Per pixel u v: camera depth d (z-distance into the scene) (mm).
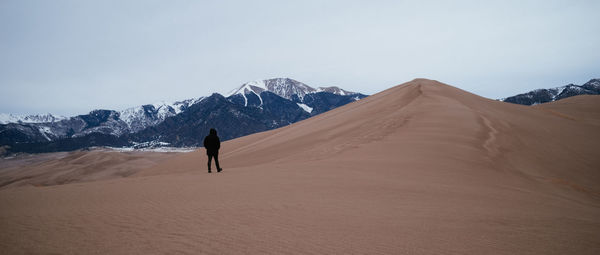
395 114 28031
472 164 14344
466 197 8430
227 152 42438
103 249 3912
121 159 124125
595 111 56469
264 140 42250
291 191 8148
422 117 25281
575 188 13656
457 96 39812
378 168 12539
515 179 12930
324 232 4738
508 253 4168
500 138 21000
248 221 5246
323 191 8242
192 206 6312
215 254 3744
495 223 5781
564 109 60250
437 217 6004
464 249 4227
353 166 12984
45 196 7727
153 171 38281
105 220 5258
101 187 9219
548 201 9336
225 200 6934
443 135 19750
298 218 5516
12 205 6648
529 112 40375
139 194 7750
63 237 4383
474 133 20766
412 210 6512
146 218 5391
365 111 38062
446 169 12914
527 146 20656
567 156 20000
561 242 4809
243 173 12141
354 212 6109
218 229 4762
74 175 104000
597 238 5156
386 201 7328
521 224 5828
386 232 4863
